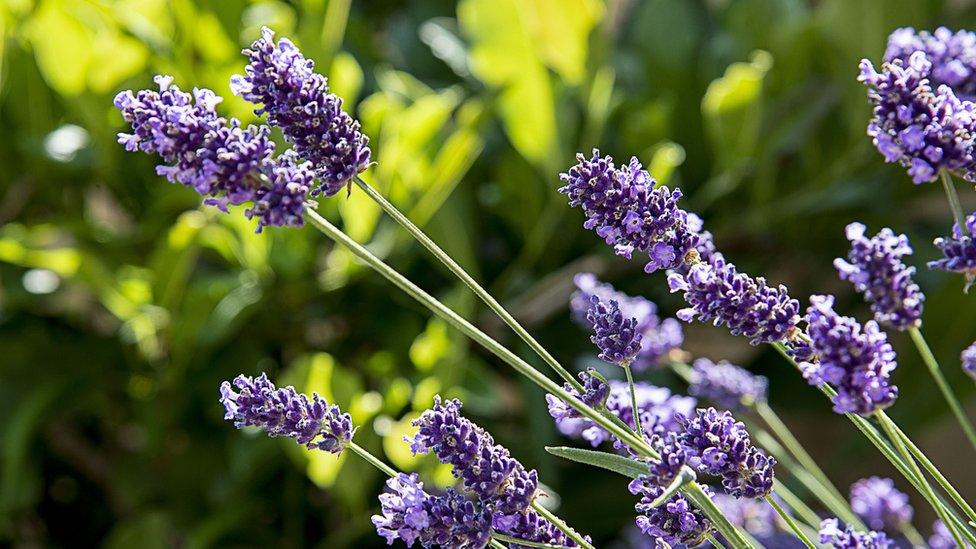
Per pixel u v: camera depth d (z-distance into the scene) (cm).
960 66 68
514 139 129
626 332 64
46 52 128
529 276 143
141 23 127
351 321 141
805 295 160
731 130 133
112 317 145
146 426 139
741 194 151
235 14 124
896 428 61
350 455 118
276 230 124
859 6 138
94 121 131
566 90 138
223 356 138
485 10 124
